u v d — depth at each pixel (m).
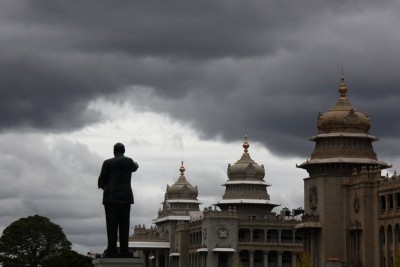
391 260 180.75
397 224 178.62
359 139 196.50
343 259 192.75
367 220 188.25
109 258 66.75
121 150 69.69
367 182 189.12
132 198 68.50
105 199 67.81
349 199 194.75
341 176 195.38
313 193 199.25
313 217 196.50
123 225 67.94
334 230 193.75
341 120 196.75
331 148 196.50
